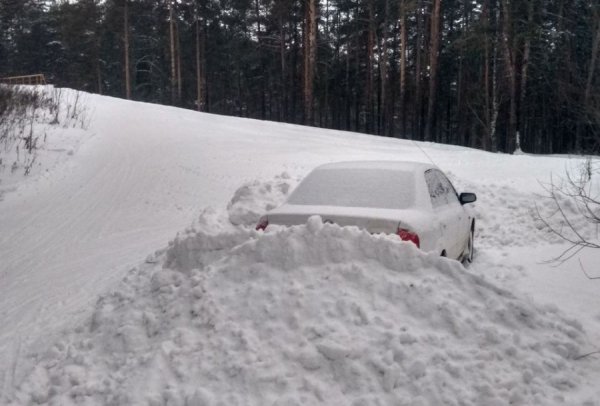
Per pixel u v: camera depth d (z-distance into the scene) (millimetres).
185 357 3832
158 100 62688
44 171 14156
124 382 3705
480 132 48781
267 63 55375
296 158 16734
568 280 5812
